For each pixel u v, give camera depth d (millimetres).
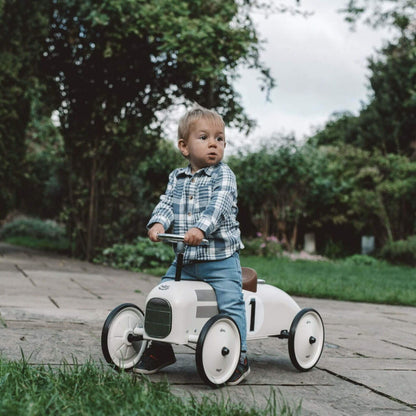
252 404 2336
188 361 3137
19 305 4801
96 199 10578
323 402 2475
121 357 2729
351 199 18250
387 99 20906
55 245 14945
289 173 16016
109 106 10258
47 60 10359
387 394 2678
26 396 1991
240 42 9656
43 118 12445
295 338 3031
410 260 15383
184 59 9469
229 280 2715
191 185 2836
